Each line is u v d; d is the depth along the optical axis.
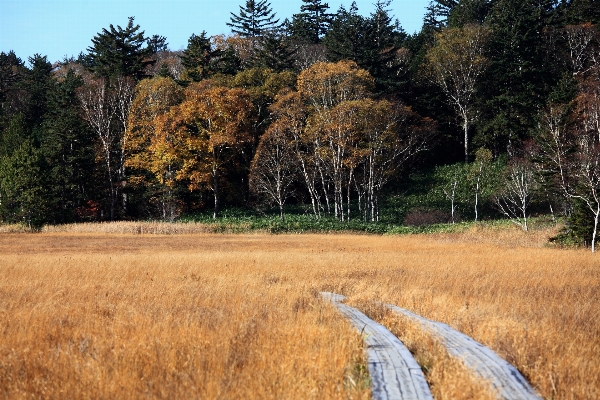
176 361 7.65
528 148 58.78
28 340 9.07
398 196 68.19
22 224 56.69
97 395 6.51
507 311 11.77
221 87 64.19
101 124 68.44
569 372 7.24
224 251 34.41
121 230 53.22
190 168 63.97
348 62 63.97
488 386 6.43
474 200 63.97
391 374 6.96
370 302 12.98
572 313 11.61
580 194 35.84
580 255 27.81
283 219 58.66
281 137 60.97
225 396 6.28
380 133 60.56
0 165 60.19
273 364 7.32
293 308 11.88
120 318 10.65
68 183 63.16
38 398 6.56
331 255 28.59
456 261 24.56
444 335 9.02
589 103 54.28
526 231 45.12
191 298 13.39
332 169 64.12
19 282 17.25
